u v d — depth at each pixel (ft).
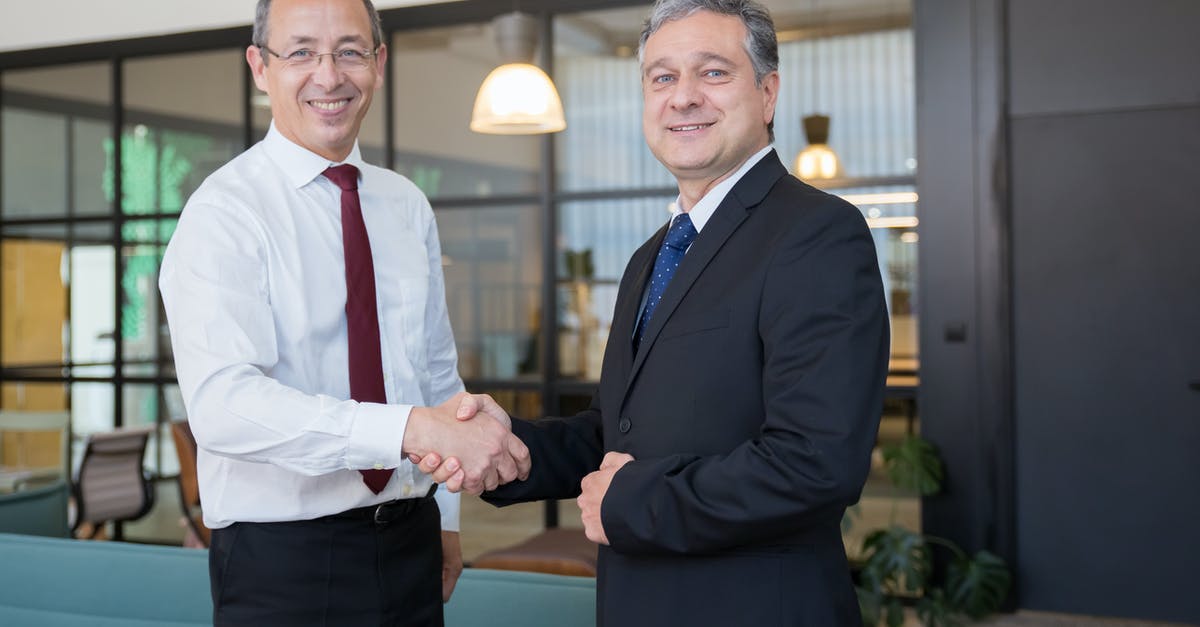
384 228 6.29
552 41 19.02
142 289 21.67
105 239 21.94
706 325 4.63
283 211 5.76
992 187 16.47
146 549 6.89
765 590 4.47
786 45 17.85
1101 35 16.16
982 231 16.55
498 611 6.21
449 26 19.56
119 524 21.74
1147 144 16.05
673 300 4.79
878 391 4.36
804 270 4.41
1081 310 16.40
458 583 6.31
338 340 5.87
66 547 7.00
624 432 4.88
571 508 19.22
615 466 4.61
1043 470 16.62
